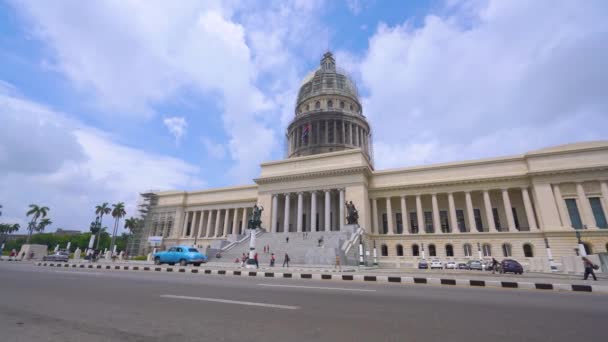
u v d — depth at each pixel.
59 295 9.84
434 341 5.41
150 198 86.38
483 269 39.56
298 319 6.98
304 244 45.72
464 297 10.82
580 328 6.40
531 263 41.25
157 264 33.25
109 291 10.91
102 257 68.88
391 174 62.34
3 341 5.07
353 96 88.19
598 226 46.22
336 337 5.62
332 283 15.69
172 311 7.60
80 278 15.52
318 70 96.94
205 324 6.37
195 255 31.69
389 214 59.25
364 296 10.73
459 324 6.67
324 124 79.75
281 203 68.44
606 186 46.59
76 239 120.38
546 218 48.09
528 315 7.70
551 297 11.21
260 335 5.66
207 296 10.09
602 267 28.23
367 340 5.46
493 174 54.72
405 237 55.72
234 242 51.72
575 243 45.44
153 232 83.50
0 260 44.59
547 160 50.94
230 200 76.00
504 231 51.19
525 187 51.78
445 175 58.09
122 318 6.78
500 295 11.57
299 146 81.12
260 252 43.97
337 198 65.38
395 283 16.22
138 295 10.07
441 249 53.12
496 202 56.41
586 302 10.07
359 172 58.72
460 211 58.16
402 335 5.80
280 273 20.22
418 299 10.18
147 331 5.77
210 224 77.31
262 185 66.75
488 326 6.51
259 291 11.66
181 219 80.94
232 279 17.05
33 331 5.66
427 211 60.16
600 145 48.22
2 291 10.49
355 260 42.75
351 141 77.94
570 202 48.53
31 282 13.22
